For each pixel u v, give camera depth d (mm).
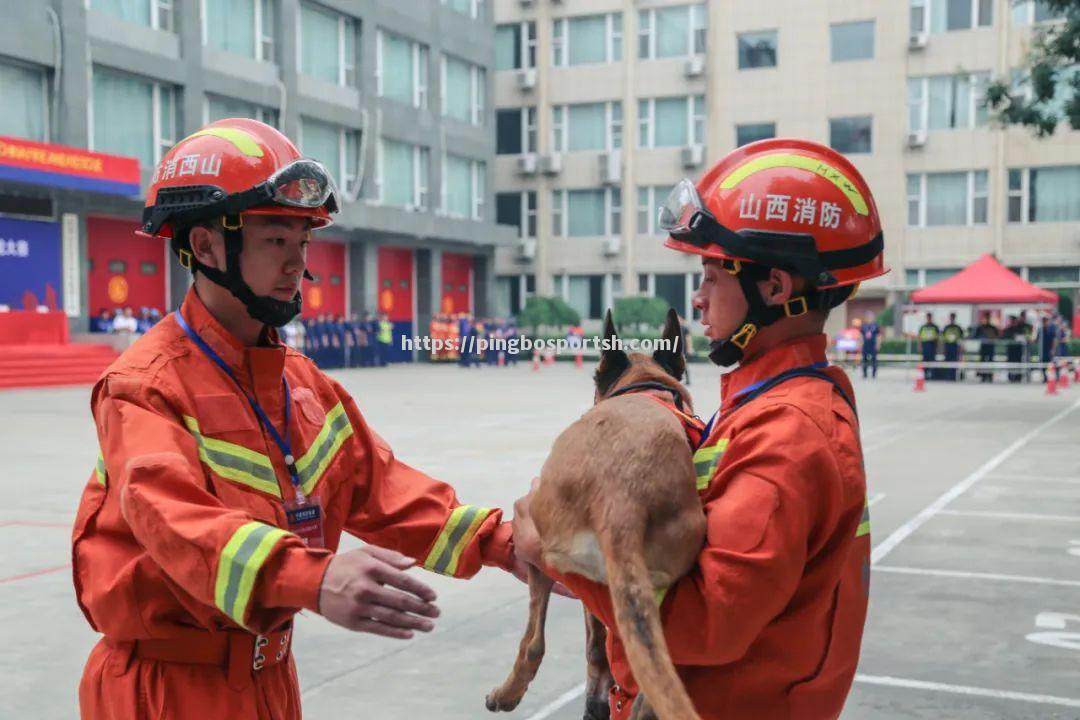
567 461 1702
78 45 25438
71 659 4816
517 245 42938
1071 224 37062
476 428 14812
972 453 12430
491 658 4906
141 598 1886
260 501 2027
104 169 25016
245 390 2104
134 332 26750
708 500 1713
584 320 44188
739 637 1598
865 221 1870
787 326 1891
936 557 7059
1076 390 24750
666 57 42562
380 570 1606
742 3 41031
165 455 1809
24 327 24234
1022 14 37188
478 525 2312
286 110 31766
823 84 40031
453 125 40062
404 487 2398
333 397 2314
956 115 38312
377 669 4750
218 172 2006
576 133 44188
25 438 13242
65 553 6887
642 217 43031
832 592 1759
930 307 35719
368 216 33750
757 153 1916
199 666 1960
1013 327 28453
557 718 4148
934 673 4730
